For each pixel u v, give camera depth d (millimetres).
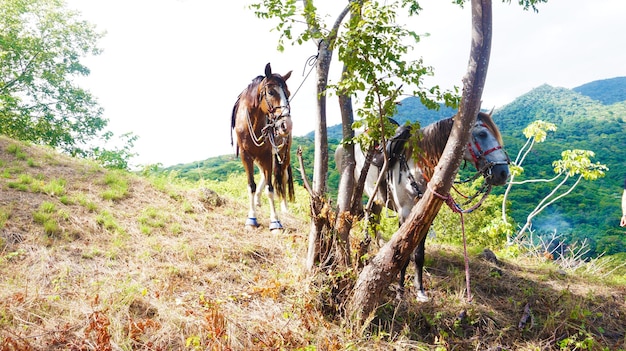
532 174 57250
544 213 45062
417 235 3881
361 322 3990
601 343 4336
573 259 8164
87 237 5469
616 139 84688
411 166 4703
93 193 6871
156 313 3928
